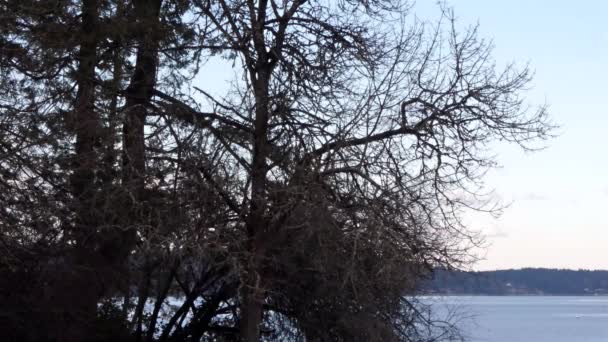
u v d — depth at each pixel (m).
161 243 16.80
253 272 17.42
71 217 17.78
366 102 18.09
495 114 18.92
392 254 16.75
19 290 18.12
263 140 18.22
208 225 17.53
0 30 17.84
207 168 17.67
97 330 19.53
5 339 18.22
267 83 18.95
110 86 18.88
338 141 17.61
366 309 18.27
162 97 19.66
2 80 18.31
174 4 20.38
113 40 18.97
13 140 17.80
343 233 17.00
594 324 129.00
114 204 17.28
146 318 21.86
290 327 19.77
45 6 18.38
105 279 19.03
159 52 19.91
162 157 18.14
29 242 17.91
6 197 17.61
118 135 17.75
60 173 17.88
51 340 18.38
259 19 19.48
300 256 17.86
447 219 18.03
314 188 16.88
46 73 18.73
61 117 18.09
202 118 18.73
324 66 18.66
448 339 19.30
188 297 21.25
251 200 17.59
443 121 18.56
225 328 21.81
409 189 17.59
